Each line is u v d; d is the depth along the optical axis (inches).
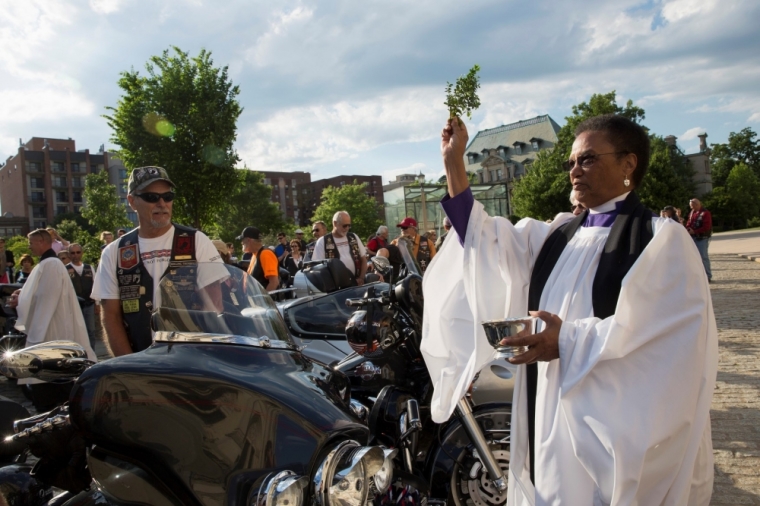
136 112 908.0
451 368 93.4
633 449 70.1
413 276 137.4
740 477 150.9
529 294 88.9
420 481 104.7
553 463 77.4
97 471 78.5
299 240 593.3
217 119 914.7
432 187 1045.8
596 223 85.1
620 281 77.1
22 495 84.1
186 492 72.7
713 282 594.2
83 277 366.9
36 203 4424.2
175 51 928.3
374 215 3459.6
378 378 132.5
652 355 72.8
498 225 93.0
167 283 93.8
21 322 249.3
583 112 2096.5
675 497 72.6
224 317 93.0
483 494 127.7
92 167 4571.9
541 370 83.7
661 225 76.2
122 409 77.4
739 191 3075.8
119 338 123.6
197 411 75.7
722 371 248.7
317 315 185.6
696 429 74.0
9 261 549.0
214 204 938.1
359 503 72.3
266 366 86.8
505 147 3976.4
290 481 68.5
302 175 5216.5
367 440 83.4
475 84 91.7
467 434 118.7
